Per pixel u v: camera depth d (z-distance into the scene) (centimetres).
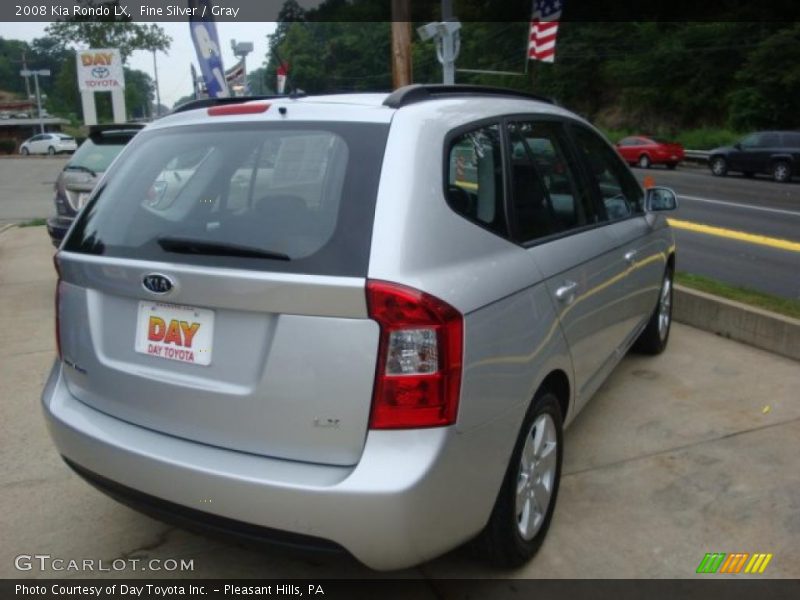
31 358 567
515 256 283
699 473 369
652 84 4331
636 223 442
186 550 316
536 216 313
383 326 225
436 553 244
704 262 973
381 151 249
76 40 4459
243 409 240
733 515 331
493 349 252
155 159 296
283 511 230
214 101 333
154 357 260
